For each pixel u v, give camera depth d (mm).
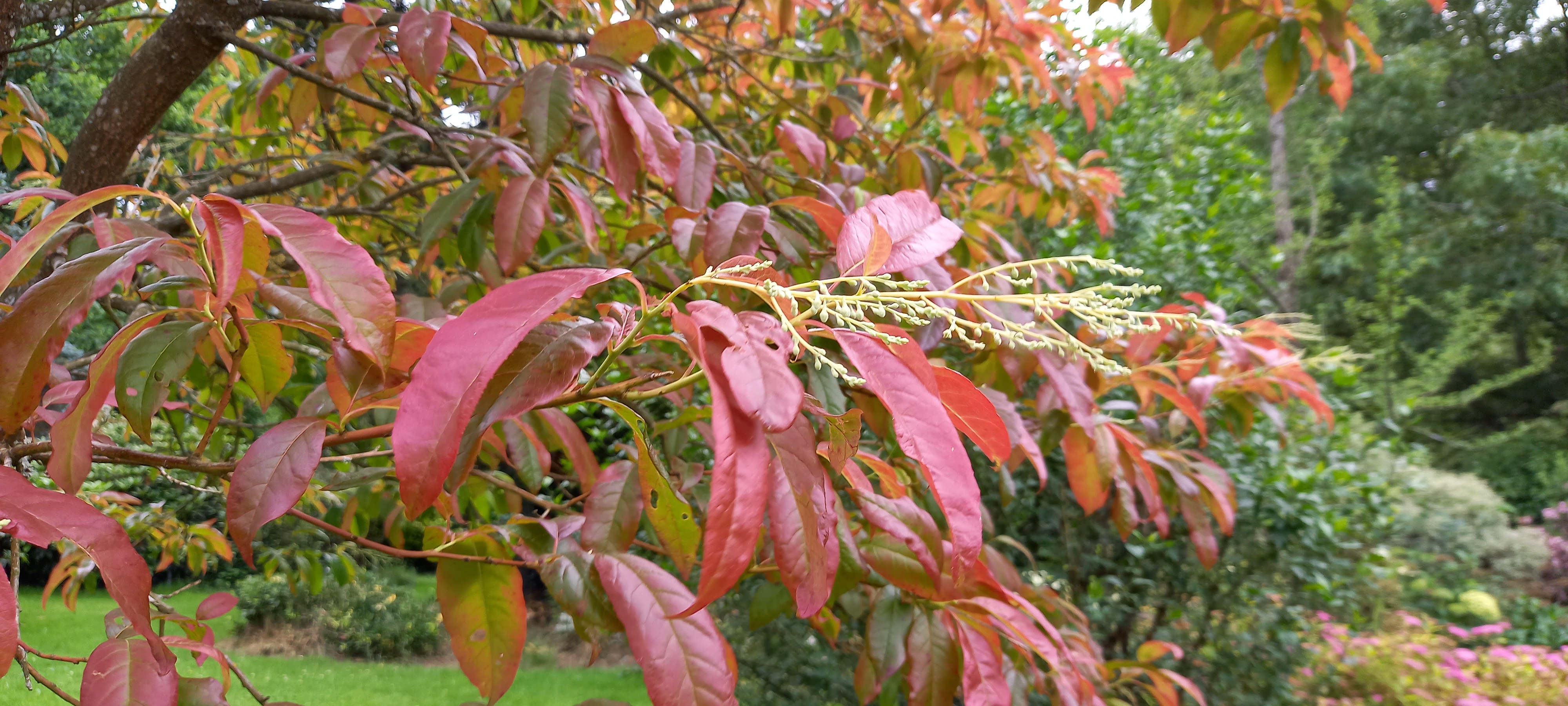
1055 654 602
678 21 1145
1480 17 7691
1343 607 2451
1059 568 2252
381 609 4793
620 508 539
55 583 1012
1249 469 2055
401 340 469
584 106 813
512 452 733
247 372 488
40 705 2555
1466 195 6930
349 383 460
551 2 1193
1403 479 2498
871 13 1305
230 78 1430
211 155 1572
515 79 784
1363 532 2174
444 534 573
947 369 387
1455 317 5203
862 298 355
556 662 4359
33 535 346
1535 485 5770
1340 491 2166
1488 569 3559
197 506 1209
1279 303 4891
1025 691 715
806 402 386
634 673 4035
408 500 318
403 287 1691
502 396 376
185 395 974
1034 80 1405
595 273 354
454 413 325
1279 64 867
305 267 382
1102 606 2154
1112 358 943
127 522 1078
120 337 442
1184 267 2412
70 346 1370
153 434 1326
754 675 2342
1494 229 6723
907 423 334
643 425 420
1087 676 861
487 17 1233
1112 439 796
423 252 1046
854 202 853
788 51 1384
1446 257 6734
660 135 664
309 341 914
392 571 5344
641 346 932
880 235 384
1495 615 2953
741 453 303
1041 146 1370
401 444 321
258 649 4516
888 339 353
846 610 734
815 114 1345
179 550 1231
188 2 731
